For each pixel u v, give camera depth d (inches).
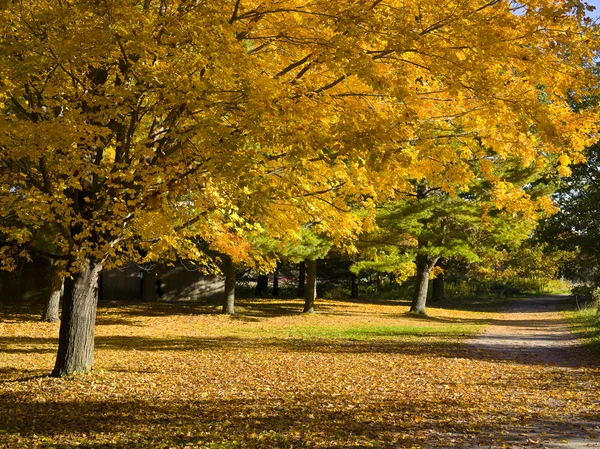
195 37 249.3
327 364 504.4
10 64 276.2
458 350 610.5
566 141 274.1
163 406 343.3
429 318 1049.5
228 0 286.4
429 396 370.9
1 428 291.6
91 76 339.9
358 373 458.9
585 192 827.4
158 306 1043.3
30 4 284.0
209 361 520.1
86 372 421.1
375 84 232.8
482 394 378.0
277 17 271.7
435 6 245.1
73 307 418.6
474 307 1390.3
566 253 1005.8
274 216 351.6
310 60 276.1
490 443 255.4
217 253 963.3
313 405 345.1
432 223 965.8
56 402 350.3
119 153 347.3
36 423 304.0
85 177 295.0
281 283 1823.3
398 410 330.6
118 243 371.9
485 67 247.9
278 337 724.7
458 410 329.4
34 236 700.7
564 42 243.9
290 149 255.8
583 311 1106.7
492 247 1091.3
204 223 408.2
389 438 267.1
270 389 395.5
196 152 278.5
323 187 358.0
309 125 255.6
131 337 700.7
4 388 383.9
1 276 999.6
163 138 306.0
